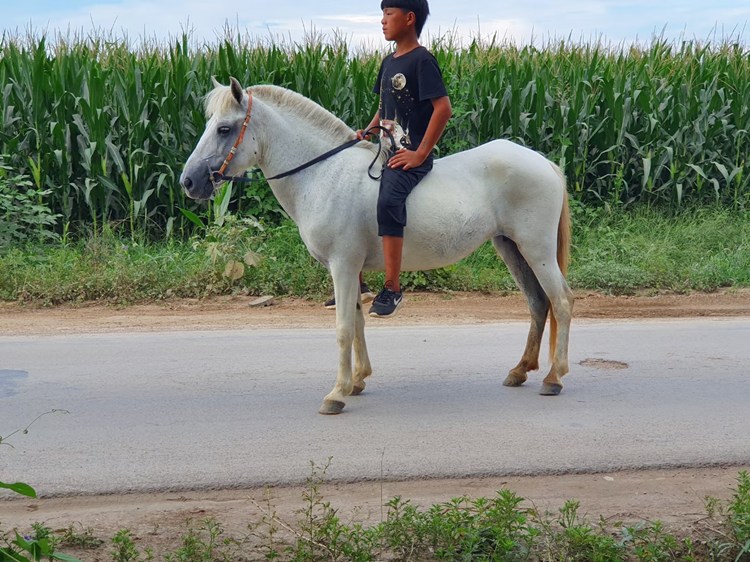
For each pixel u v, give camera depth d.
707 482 4.54
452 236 5.60
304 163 5.59
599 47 14.97
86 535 3.71
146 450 4.89
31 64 12.07
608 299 10.23
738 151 13.32
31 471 4.57
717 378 6.49
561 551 3.59
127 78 11.96
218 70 12.31
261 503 4.21
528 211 5.81
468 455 4.83
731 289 10.62
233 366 6.77
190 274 10.14
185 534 3.78
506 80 13.29
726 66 14.22
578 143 12.94
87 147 11.62
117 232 11.79
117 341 7.66
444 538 3.66
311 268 10.33
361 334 5.96
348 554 3.55
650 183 12.98
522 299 10.11
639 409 5.71
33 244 10.98
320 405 5.77
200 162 5.50
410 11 5.47
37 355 7.11
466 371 6.68
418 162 5.42
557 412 5.64
